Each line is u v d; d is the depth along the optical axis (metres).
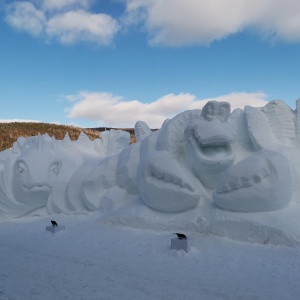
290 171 6.23
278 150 7.13
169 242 6.02
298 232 5.67
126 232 6.80
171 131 7.50
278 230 5.70
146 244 6.06
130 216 7.16
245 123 7.76
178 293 4.20
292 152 7.23
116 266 5.15
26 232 7.44
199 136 6.73
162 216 6.94
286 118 7.82
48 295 4.27
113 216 7.41
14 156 9.44
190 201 6.71
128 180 7.99
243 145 7.73
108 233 6.80
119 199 7.95
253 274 4.66
